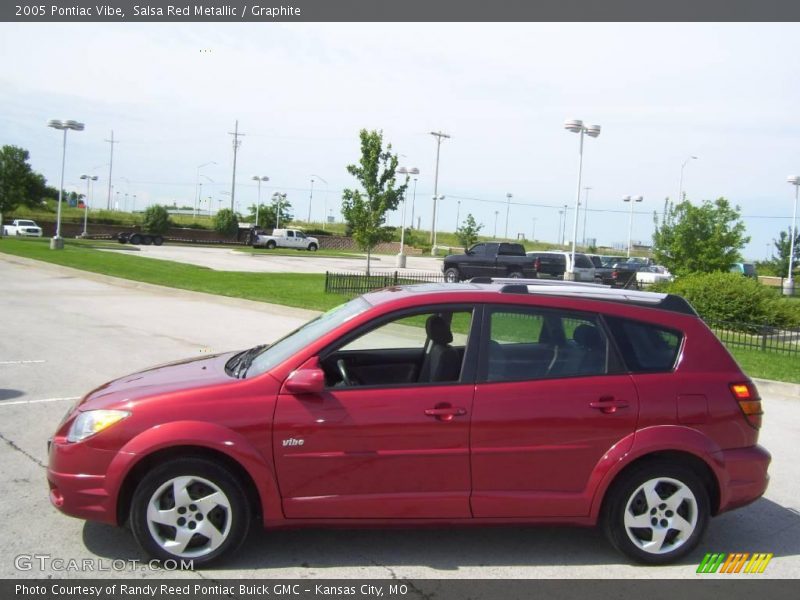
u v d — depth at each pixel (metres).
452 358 4.48
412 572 4.29
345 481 4.23
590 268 31.47
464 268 32.53
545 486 4.37
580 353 4.55
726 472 4.47
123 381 4.72
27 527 4.71
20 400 7.91
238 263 39.16
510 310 4.56
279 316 16.80
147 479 4.12
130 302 18.27
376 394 4.28
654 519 4.48
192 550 4.21
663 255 27.05
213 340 12.77
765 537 5.06
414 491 4.29
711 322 18.02
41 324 13.74
